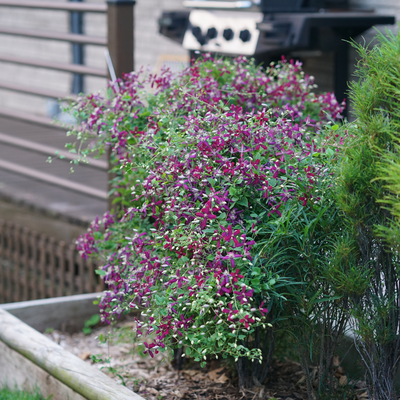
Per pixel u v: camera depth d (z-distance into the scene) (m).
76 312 3.48
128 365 2.86
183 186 2.03
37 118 5.73
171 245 2.06
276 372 2.66
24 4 5.40
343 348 2.47
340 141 2.09
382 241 1.90
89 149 2.74
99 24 10.25
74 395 2.38
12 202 5.56
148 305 2.18
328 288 2.10
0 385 2.92
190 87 2.54
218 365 2.80
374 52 1.92
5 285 5.23
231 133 2.10
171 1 8.41
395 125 1.76
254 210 2.17
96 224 2.92
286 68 3.01
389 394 2.01
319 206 2.05
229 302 1.89
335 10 5.31
